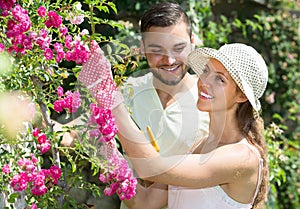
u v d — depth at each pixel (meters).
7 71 2.12
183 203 2.48
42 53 2.29
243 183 2.39
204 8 5.37
